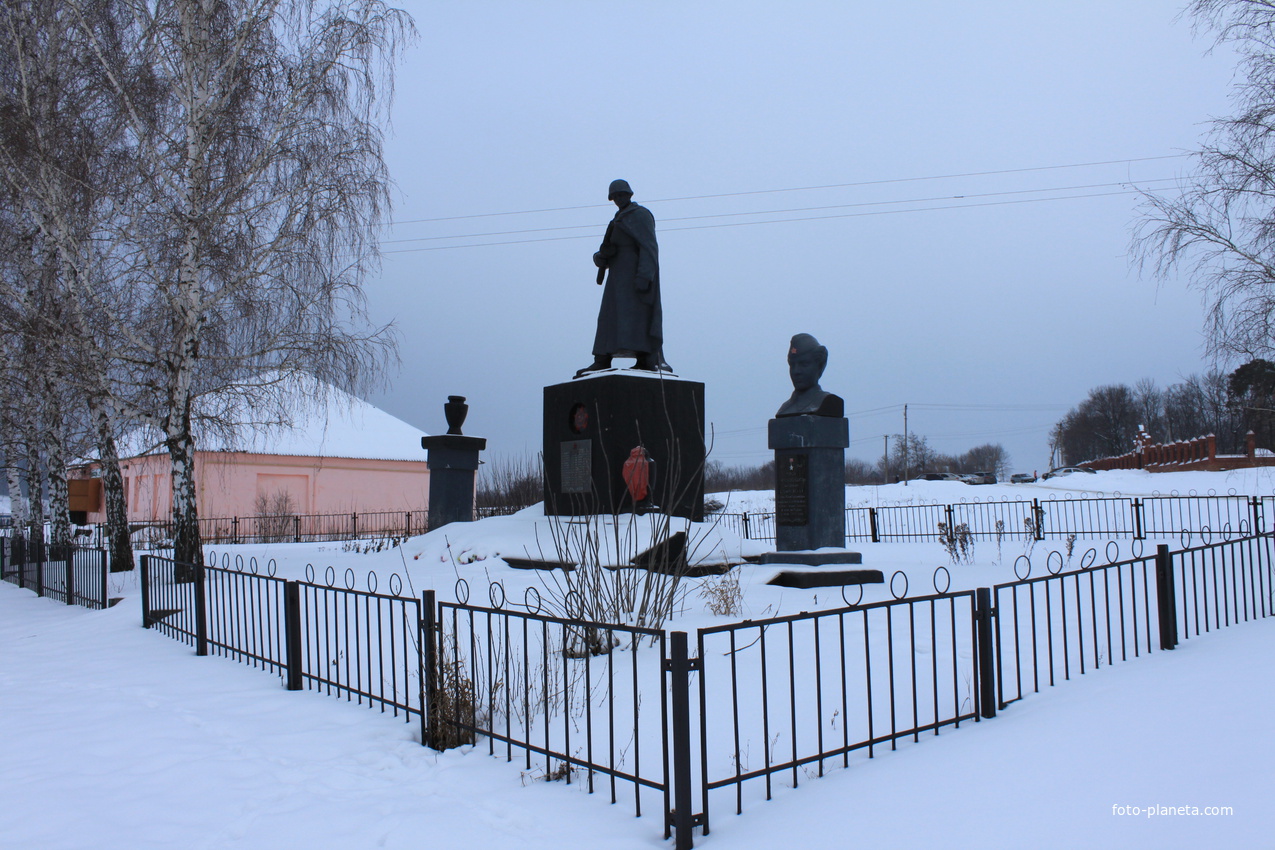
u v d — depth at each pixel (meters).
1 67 14.34
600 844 3.28
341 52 14.33
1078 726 3.92
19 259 14.26
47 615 11.19
